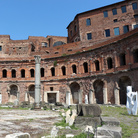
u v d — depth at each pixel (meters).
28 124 15.91
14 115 22.70
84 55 50.19
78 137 10.74
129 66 37.12
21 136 9.79
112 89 40.75
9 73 58.03
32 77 57.88
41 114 24.25
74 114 16.61
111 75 41.62
